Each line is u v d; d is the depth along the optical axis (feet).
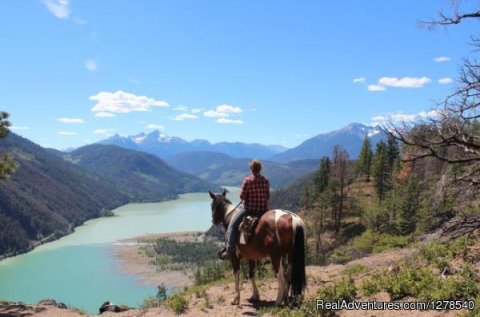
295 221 30.37
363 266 45.19
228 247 34.94
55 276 553.23
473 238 40.09
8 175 53.31
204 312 34.50
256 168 34.22
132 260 651.25
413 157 35.96
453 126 33.81
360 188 329.31
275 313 30.37
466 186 35.65
